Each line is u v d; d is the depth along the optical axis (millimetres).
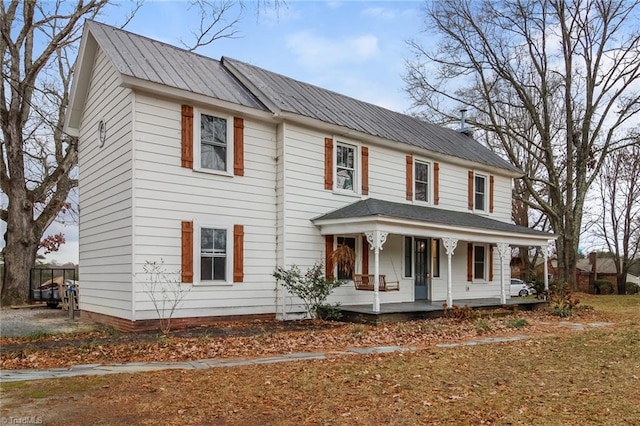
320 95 15500
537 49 25688
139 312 10047
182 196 10820
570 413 4926
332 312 12633
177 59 12500
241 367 6945
